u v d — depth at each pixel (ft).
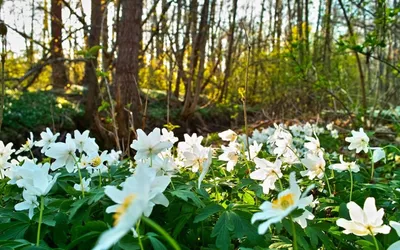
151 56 37.19
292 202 3.62
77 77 57.93
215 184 6.77
